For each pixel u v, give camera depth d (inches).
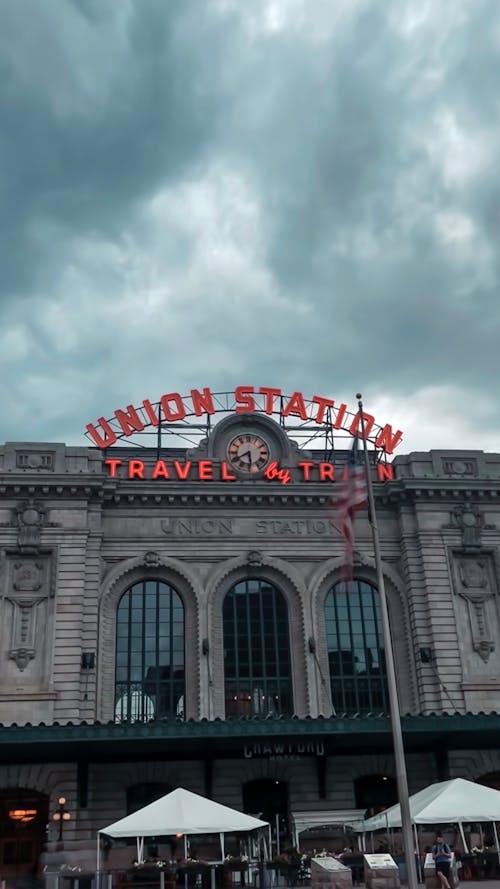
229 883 1338.6
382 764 1852.9
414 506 2079.2
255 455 2128.4
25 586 1851.6
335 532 2049.7
